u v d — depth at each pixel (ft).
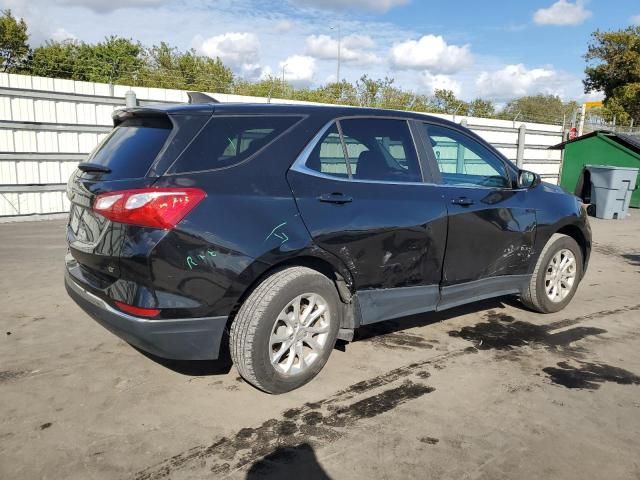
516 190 15.26
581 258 17.26
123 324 9.70
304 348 11.42
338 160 11.84
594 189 42.04
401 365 12.70
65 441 9.30
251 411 10.43
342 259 11.39
